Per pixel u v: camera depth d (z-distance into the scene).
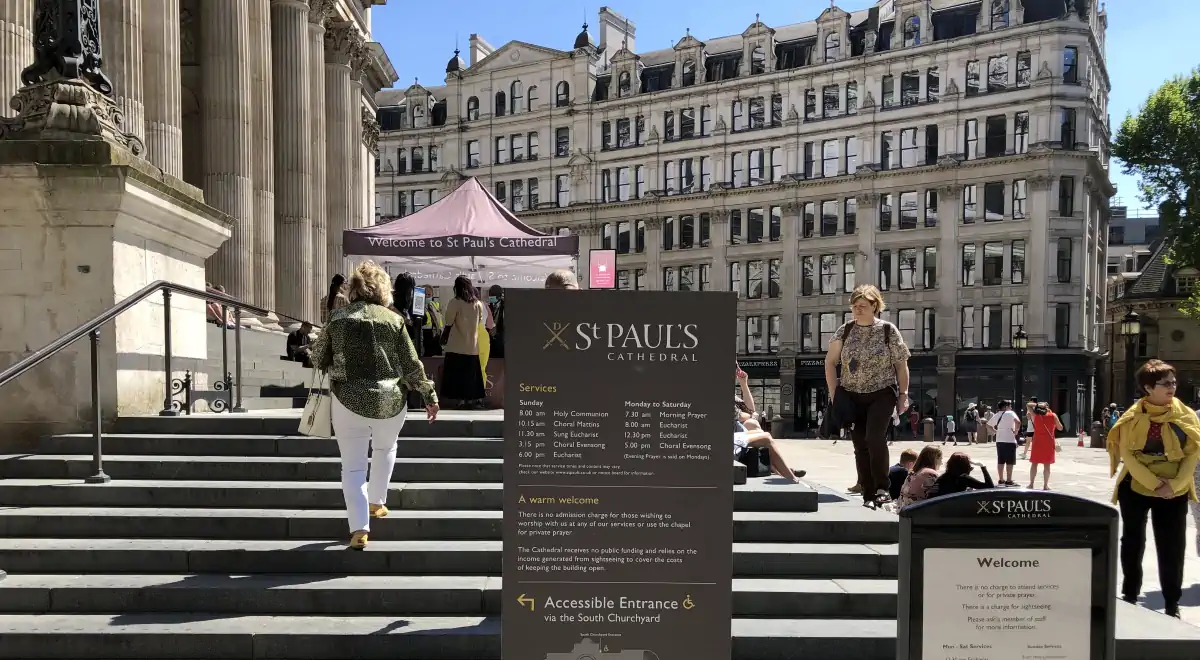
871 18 47.72
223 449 6.30
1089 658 2.63
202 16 15.58
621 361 3.01
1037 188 42.53
